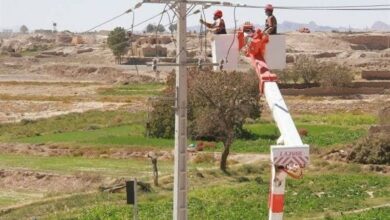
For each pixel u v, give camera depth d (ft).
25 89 483.10
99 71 576.20
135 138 256.32
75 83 529.86
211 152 220.43
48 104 389.39
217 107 191.31
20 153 236.02
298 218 130.93
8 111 364.79
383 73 418.92
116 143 245.24
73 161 217.97
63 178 190.60
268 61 79.87
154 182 172.24
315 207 140.36
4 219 142.31
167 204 143.33
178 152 86.17
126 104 377.50
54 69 616.80
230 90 193.06
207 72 201.57
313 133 265.75
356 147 199.11
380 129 204.23
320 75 398.42
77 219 132.87
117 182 178.19
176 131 86.69
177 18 85.81
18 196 175.94
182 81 86.17
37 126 304.91
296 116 326.65
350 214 132.67
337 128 281.54
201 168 195.93
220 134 206.18
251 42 79.00
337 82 387.96
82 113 343.46
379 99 364.58
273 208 66.59
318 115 327.67
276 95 73.41
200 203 144.15
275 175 65.92
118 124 304.91
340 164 192.85
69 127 298.97
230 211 134.21
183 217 86.07
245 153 221.05
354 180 172.45
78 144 244.42
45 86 506.48
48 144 246.06
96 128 294.05
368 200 148.87
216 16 86.22
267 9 80.84
